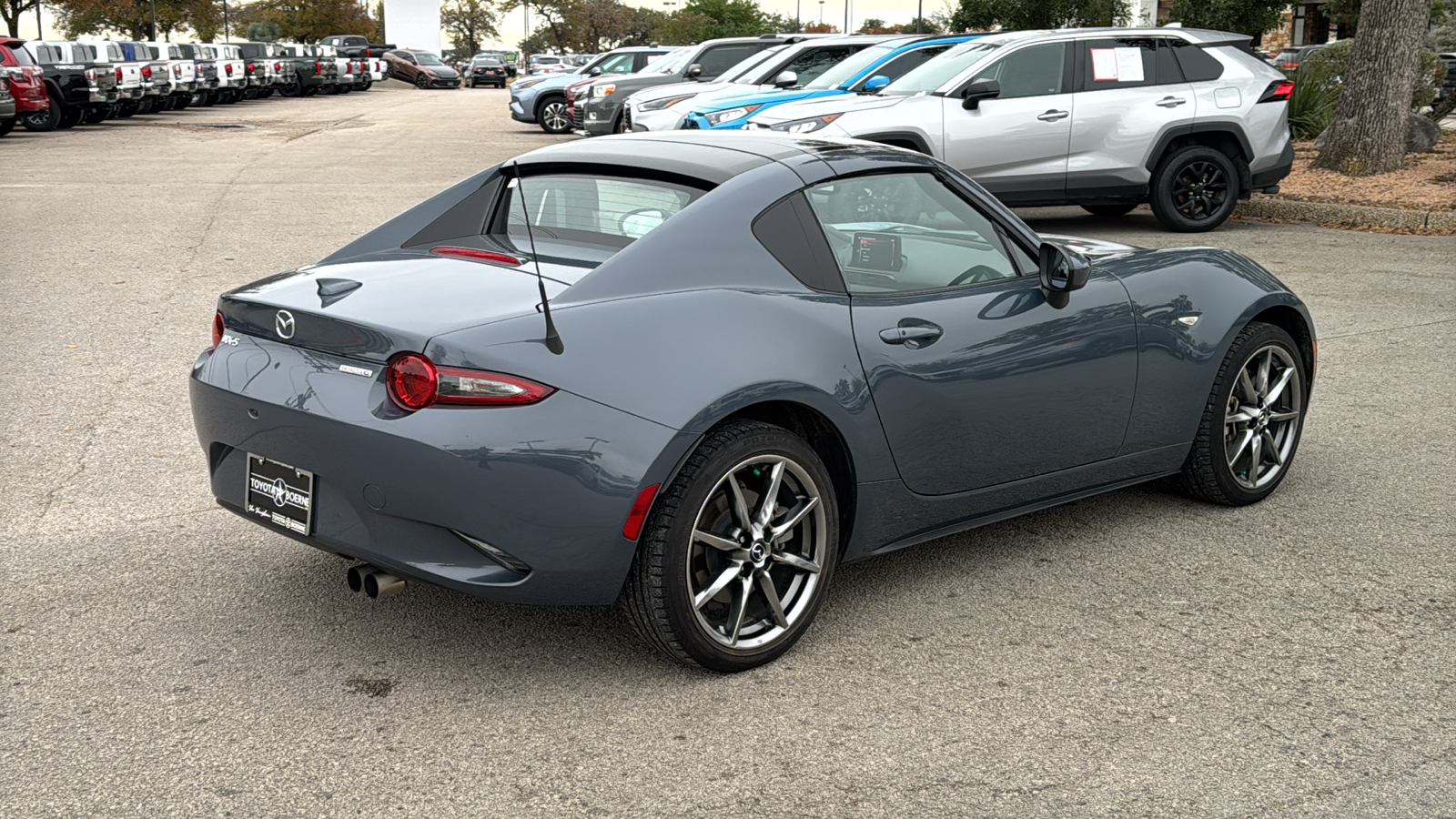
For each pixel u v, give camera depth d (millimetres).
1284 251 10648
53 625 3635
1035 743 3014
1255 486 4727
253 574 4027
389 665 3402
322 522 3188
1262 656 3490
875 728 3082
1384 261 10133
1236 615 3762
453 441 2904
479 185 4070
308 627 3635
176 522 4488
